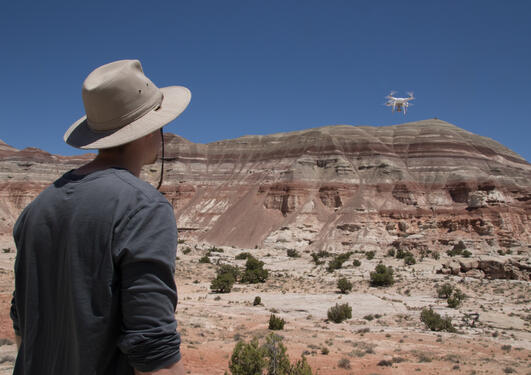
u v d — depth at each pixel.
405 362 18.78
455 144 162.25
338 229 128.75
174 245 1.66
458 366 18.20
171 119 1.89
